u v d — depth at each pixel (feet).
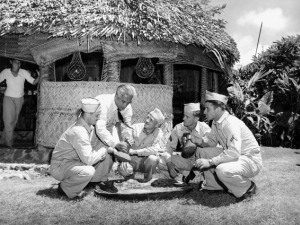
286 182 17.49
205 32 26.71
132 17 23.89
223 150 15.12
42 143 24.04
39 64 24.12
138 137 17.47
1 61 31.83
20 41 24.03
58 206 13.20
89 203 13.60
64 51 23.89
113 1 24.29
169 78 25.99
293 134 39.37
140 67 25.36
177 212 12.60
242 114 38.34
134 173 17.40
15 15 22.81
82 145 14.15
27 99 33.58
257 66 44.55
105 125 15.62
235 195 14.21
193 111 16.44
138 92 24.67
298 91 39.47
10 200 13.88
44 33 23.67
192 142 15.97
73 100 23.62
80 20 22.58
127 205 13.39
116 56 23.99
